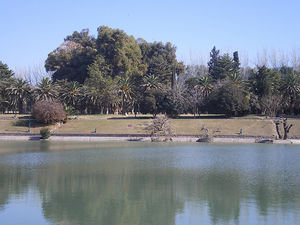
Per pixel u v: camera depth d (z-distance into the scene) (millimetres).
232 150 74812
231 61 167250
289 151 73125
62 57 180500
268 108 125250
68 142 94000
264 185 42094
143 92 142375
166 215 31000
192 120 114000
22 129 112375
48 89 133000
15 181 44344
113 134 101250
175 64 181750
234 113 122625
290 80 128000
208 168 53250
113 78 168375
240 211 32219
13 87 138375
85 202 35094
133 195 37656
